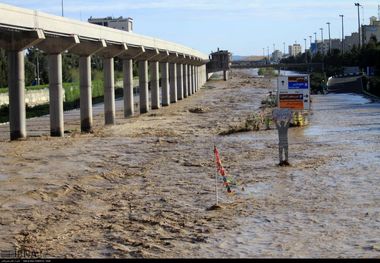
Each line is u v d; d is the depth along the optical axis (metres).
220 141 40.78
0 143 43.62
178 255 14.31
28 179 27.14
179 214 19.14
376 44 133.50
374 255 13.73
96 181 26.47
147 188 24.25
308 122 51.34
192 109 79.25
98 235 16.73
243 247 14.94
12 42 46.91
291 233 16.20
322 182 23.92
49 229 17.64
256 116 58.66
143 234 16.67
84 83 58.50
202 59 153.50
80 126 61.31
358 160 29.48
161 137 45.53
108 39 61.88
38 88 106.62
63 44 52.22
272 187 23.25
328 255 13.87
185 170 28.77
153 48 84.00
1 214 19.83
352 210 18.78
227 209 19.52
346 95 96.88
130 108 77.38
